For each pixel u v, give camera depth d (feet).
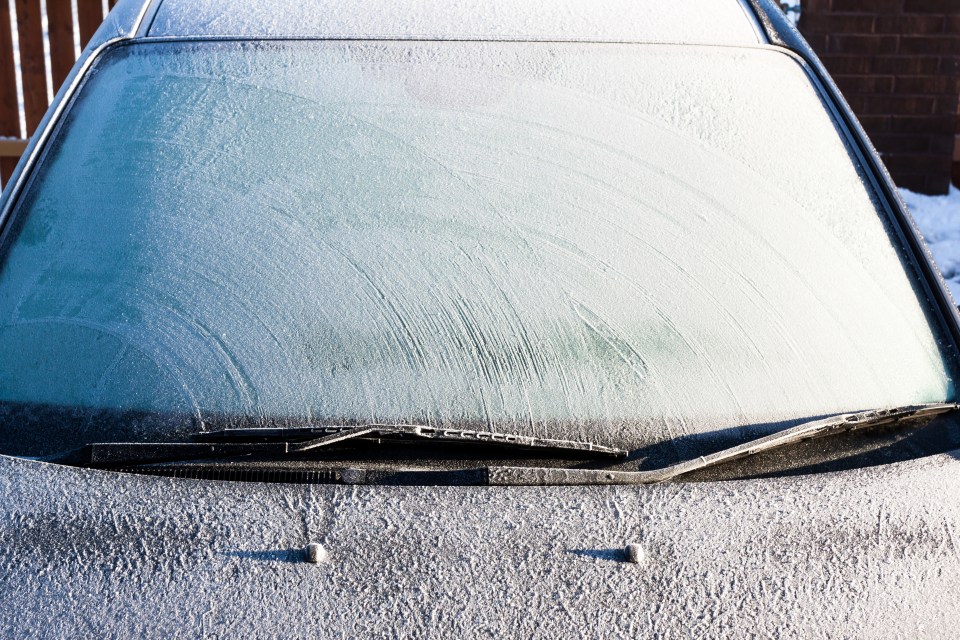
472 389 6.79
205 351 6.88
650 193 7.46
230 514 6.34
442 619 6.03
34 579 6.14
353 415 6.72
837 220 7.50
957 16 18.15
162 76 7.92
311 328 6.92
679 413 6.82
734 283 7.18
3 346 6.97
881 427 7.00
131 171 7.50
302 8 8.33
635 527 6.35
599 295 7.06
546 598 6.10
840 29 18.25
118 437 6.68
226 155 7.53
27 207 7.45
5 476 6.44
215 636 5.98
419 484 6.55
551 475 6.54
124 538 6.25
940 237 17.58
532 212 7.32
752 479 6.62
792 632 6.05
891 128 18.70
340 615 6.03
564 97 7.82
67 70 17.40
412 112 7.71
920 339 7.22
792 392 6.93
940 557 6.33
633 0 8.52
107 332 6.96
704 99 7.89
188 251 7.18
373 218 7.27
